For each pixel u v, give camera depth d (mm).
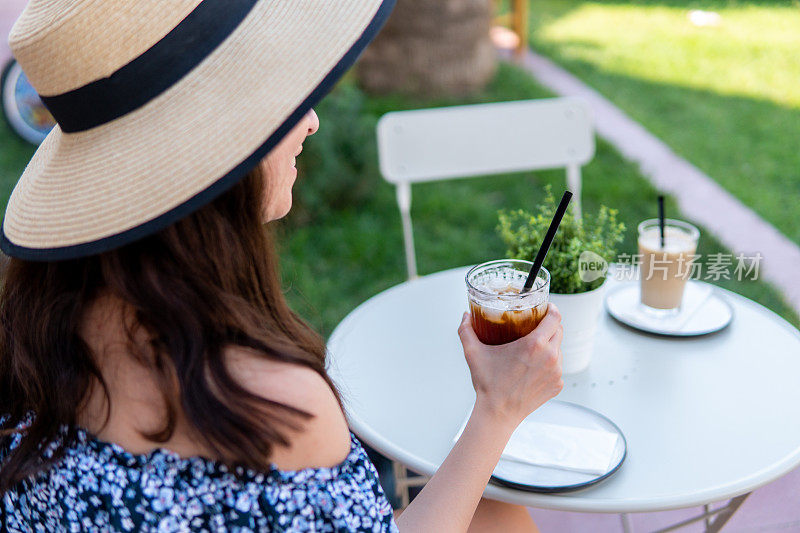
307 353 928
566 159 2555
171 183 825
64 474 919
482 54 6504
